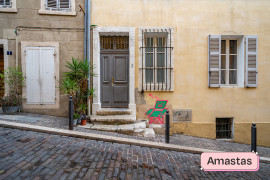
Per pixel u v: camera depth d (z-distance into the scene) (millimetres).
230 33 5602
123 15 5508
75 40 5578
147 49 5688
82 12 5562
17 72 5230
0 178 2191
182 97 5598
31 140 3529
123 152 3461
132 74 5516
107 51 5754
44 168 2539
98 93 5570
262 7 5645
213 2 5574
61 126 4516
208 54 5539
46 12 5461
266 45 5672
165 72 5617
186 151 3941
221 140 5590
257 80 5629
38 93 5535
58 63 5547
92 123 4992
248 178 3004
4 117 4785
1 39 5469
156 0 5535
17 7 5457
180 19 5559
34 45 5488
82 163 2812
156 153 3654
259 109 5652
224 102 5625
